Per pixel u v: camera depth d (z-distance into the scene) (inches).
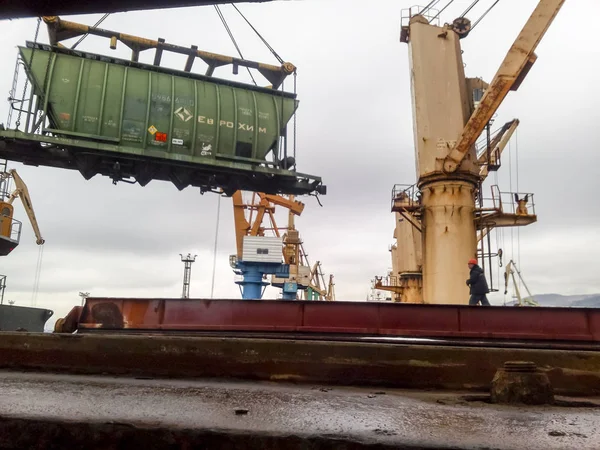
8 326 636.1
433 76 843.4
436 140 820.6
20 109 641.0
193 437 121.8
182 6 78.0
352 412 152.1
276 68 783.1
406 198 890.7
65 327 452.8
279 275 2094.0
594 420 146.3
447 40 855.7
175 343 250.8
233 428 125.0
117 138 657.0
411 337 431.8
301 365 239.6
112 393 182.4
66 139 635.5
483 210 815.1
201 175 734.5
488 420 142.8
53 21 678.5
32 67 645.9
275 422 134.0
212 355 247.6
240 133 722.2
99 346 255.8
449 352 230.4
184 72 724.7
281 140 763.4
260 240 2057.1
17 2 71.9
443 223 793.6
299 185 768.3
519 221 928.3
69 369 255.0
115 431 125.9
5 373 246.8
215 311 462.6
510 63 753.0
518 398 177.9
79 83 655.1
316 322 450.0
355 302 450.6
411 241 1526.8
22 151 652.7
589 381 220.4
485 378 225.3
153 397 175.0
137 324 465.1
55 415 135.5
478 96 951.0
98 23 719.1
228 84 751.1
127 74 686.5
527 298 1633.9
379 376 233.0
